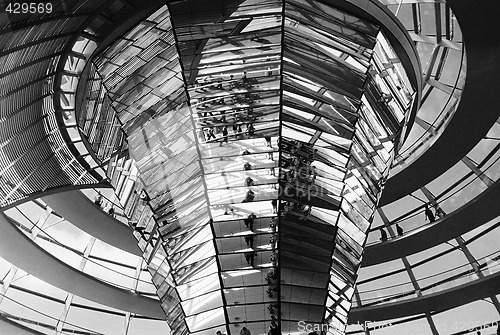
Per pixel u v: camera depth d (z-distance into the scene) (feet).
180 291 56.13
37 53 52.47
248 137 53.67
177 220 56.70
